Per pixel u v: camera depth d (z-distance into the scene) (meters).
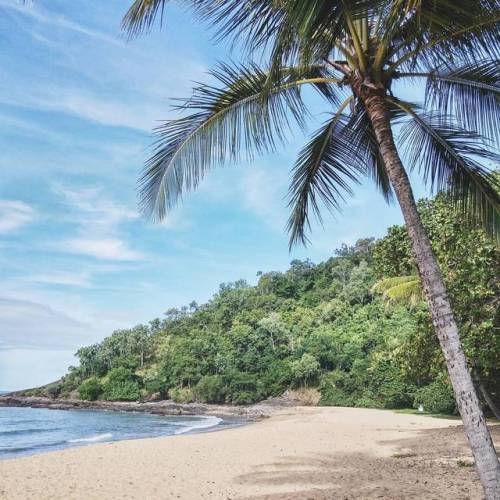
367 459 11.03
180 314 111.38
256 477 9.09
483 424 3.59
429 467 9.36
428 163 5.80
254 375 61.72
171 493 7.81
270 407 53.16
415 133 5.92
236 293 101.19
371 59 4.59
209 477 9.26
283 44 3.93
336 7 3.67
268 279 101.38
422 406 31.58
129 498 7.51
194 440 16.88
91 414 55.22
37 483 8.86
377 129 4.40
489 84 5.19
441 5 4.18
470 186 5.50
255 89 5.32
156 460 11.78
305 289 93.31
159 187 5.61
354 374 49.41
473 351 11.97
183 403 63.84
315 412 40.00
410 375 15.63
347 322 65.88
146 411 59.19
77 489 8.28
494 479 3.46
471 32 4.44
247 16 4.07
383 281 15.02
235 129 5.43
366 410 37.00
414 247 4.08
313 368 56.16
